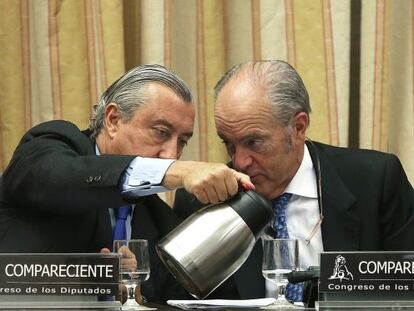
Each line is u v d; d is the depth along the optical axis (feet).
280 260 12.94
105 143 15.05
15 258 11.35
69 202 13.07
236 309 12.22
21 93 20.27
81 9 20.11
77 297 11.34
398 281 11.59
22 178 13.57
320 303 11.59
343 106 20.47
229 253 11.66
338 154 17.21
